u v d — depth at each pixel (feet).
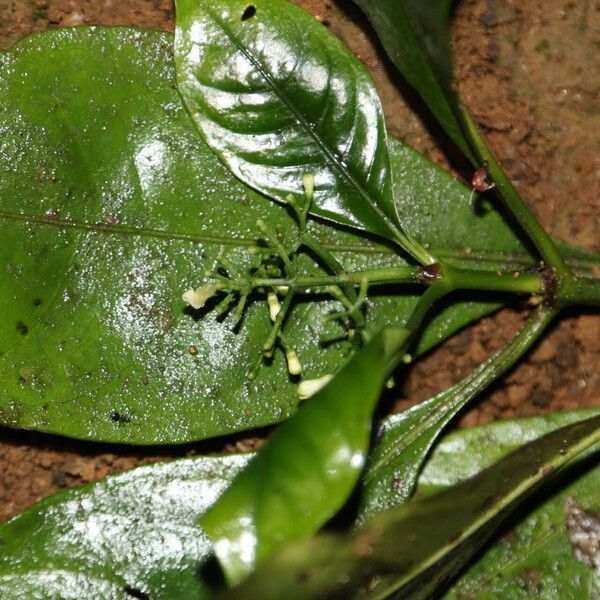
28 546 1.36
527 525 1.41
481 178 1.38
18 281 1.36
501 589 1.39
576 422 1.37
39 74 1.36
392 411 1.47
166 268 1.37
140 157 1.37
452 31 1.50
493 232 1.42
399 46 1.36
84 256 1.36
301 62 1.34
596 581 1.40
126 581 1.36
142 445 1.42
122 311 1.37
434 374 1.48
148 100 1.37
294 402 1.37
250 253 1.33
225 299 1.32
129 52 1.37
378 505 1.37
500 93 1.50
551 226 1.50
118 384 1.37
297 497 1.11
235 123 1.35
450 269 1.35
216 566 1.36
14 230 1.35
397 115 1.49
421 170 1.41
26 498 1.48
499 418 1.49
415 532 1.24
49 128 1.36
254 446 1.47
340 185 1.35
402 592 1.27
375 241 1.39
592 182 1.50
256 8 1.33
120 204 1.37
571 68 1.50
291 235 1.38
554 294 1.40
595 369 1.49
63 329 1.36
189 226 1.37
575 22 1.51
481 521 1.27
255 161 1.35
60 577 1.36
